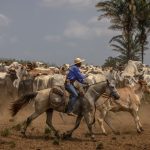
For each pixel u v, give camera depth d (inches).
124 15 2060.8
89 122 650.2
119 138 685.3
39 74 1087.0
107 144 627.5
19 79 1063.6
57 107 650.2
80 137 679.1
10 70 1061.8
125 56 2143.2
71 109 649.6
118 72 1238.9
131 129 799.7
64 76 1056.8
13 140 627.5
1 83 1018.7
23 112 1003.3
